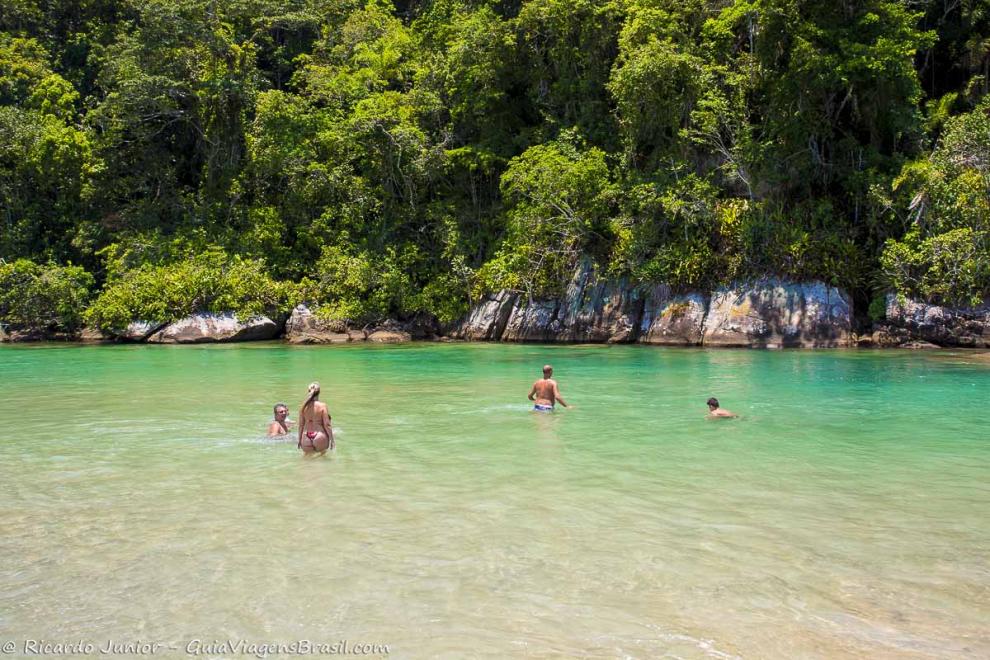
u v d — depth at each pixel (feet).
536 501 27.35
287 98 139.13
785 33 99.19
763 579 20.12
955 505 26.76
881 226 98.02
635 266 105.91
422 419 45.01
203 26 133.28
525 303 114.42
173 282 117.39
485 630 17.29
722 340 99.19
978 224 89.76
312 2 166.30
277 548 22.50
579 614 18.07
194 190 142.72
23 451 36.32
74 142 136.26
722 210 103.19
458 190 133.08
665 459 34.09
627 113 108.58
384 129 127.85
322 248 127.65
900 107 99.30
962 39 112.47
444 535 23.59
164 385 62.03
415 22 155.63
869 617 17.94
